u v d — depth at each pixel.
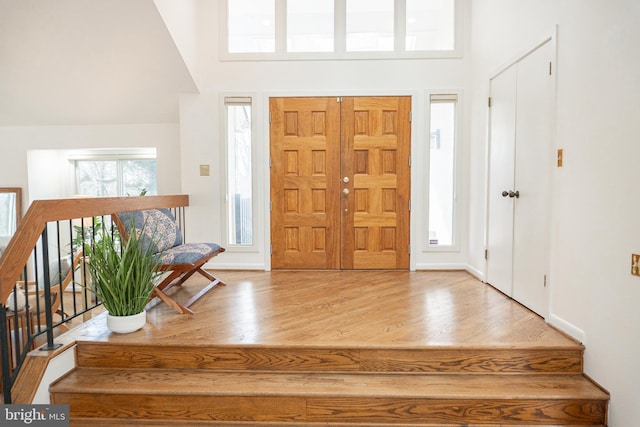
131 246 2.39
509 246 2.99
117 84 3.76
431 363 2.14
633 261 1.75
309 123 3.92
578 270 2.14
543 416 1.92
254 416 1.95
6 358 1.85
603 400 1.90
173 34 3.33
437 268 3.97
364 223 3.97
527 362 2.12
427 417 1.94
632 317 1.76
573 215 2.18
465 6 3.82
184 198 3.82
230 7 3.94
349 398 1.93
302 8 3.94
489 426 1.91
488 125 3.38
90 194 4.93
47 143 4.39
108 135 4.34
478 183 3.63
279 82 3.92
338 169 3.94
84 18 3.09
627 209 1.78
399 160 3.92
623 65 1.80
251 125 3.95
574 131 2.17
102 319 2.57
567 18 2.22
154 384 2.01
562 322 2.29
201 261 2.91
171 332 2.33
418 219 3.96
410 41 3.93
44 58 3.43
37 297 2.00
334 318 2.56
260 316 2.61
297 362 2.16
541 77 2.52
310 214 3.97
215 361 2.17
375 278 3.66
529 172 2.68
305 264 4.01
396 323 2.47
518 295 2.86
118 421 1.96
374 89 3.88
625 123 1.79
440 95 3.87
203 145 3.96
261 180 3.97
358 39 3.93
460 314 2.63
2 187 4.47
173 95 3.93
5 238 4.50
